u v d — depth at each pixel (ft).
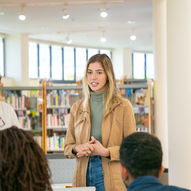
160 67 22.06
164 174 15.10
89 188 6.48
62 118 20.31
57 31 38.17
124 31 38.86
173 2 11.06
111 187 6.79
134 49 53.21
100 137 7.07
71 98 20.53
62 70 47.85
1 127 8.02
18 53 38.52
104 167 6.87
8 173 3.57
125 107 7.09
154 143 4.20
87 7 27.61
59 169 16.80
